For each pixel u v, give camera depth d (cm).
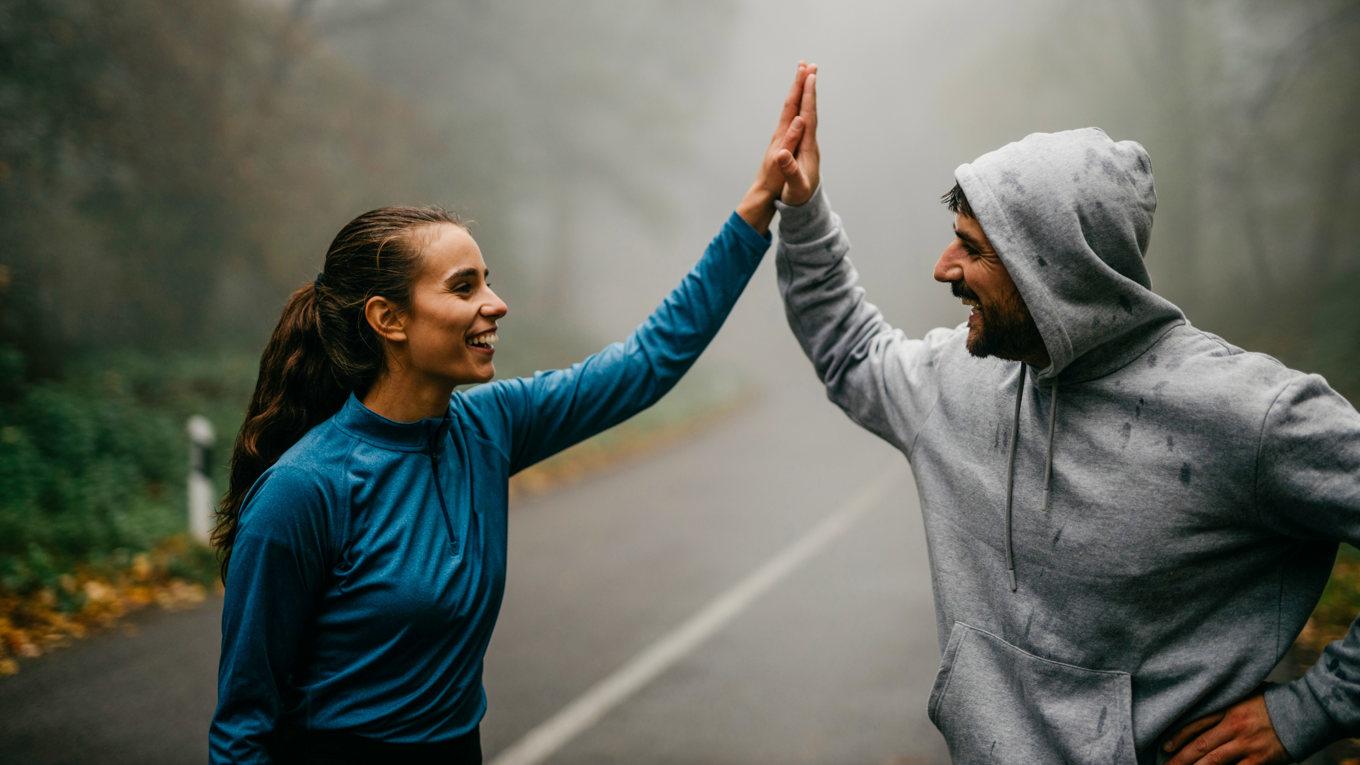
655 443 1662
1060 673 184
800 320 236
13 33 1169
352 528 180
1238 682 176
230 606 174
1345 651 167
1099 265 173
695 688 488
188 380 1227
